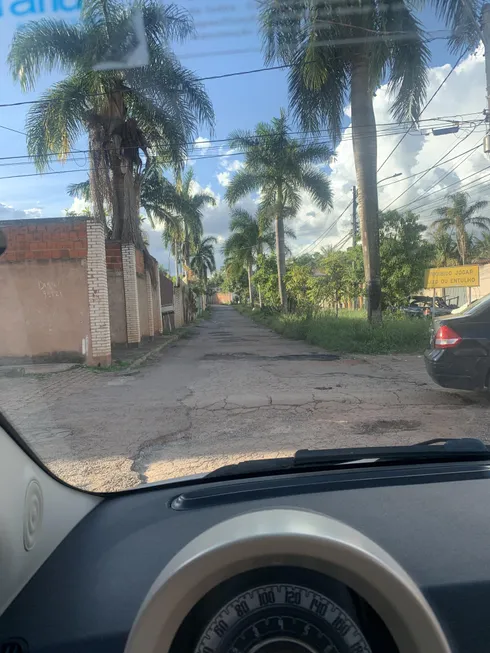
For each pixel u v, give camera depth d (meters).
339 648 1.65
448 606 1.90
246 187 27.59
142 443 5.89
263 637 1.67
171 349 18.73
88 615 1.84
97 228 12.73
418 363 12.74
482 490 2.71
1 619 1.79
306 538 1.64
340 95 16.16
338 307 28.44
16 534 1.88
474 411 7.25
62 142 15.09
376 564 1.62
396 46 13.69
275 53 11.42
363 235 16.94
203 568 1.62
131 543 2.28
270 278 38.88
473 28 12.66
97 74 13.89
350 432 6.27
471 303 8.41
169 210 25.97
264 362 13.76
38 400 5.46
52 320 12.45
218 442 5.95
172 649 1.66
